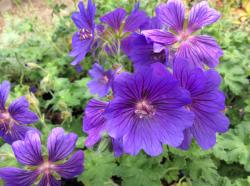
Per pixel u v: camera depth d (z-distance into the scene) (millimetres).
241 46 199
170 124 94
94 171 138
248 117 159
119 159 142
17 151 107
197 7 117
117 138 92
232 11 269
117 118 92
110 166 139
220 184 135
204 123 99
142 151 142
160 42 108
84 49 144
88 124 102
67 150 111
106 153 141
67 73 212
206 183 136
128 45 141
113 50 145
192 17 116
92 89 151
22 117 128
